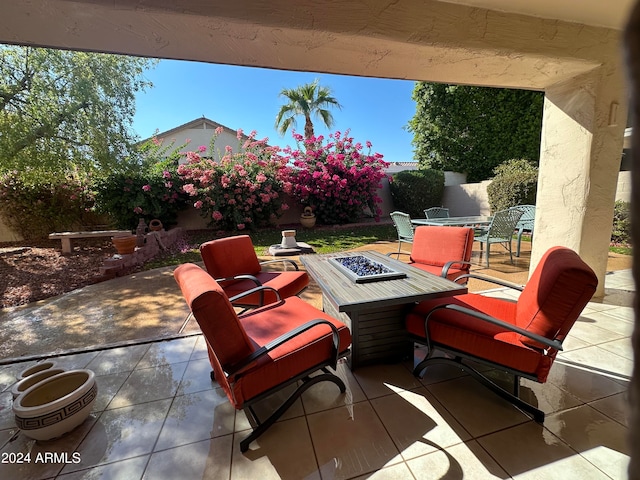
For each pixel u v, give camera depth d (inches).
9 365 86.8
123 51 80.1
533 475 52.1
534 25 88.0
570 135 112.1
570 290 57.0
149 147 295.9
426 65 92.6
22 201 255.6
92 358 88.7
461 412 66.1
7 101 190.2
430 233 123.1
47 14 64.3
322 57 85.7
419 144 422.6
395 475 52.9
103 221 282.0
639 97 14.1
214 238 285.0
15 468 55.8
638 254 14.5
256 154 322.0
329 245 249.9
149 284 157.6
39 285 158.1
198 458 57.2
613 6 84.7
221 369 56.9
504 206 268.4
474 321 69.6
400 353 84.4
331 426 63.3
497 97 348.5
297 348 63.6
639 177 14.1
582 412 64.9
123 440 61.1
